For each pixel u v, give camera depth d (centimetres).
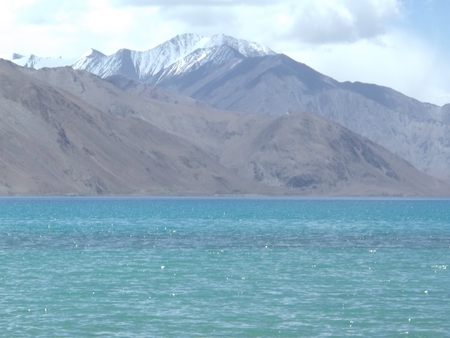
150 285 5438
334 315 4412
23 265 6550
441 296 5003
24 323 4194
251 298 4912
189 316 4372
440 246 8531
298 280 5703
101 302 4769
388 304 4725
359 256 7388
